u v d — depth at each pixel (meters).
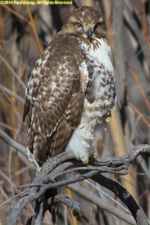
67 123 8.65
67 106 8.68
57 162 7.48
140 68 14.97
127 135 12.73
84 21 9.38
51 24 15.17
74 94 8.68
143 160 12.34
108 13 12.39
